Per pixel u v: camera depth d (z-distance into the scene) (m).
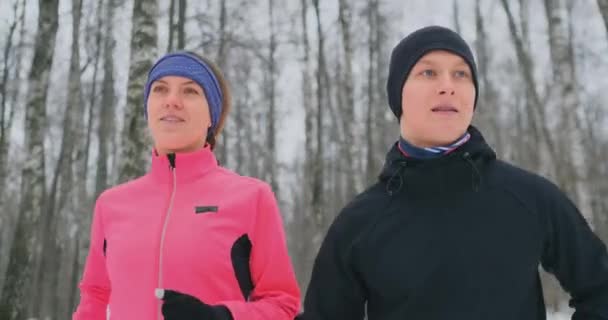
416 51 1.87
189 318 1.57
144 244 1.88
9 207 21.28
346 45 11.44
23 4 14.94
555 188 1.79
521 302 1.64
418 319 1.68
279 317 1.84
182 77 2.08
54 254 16.67
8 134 13.84
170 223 1.91
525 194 1.75
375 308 1.81
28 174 7.55
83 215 14.43
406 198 1.81
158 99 2.08
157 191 2.05
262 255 1.98
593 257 1.70
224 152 16.47
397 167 1.85
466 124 1.83
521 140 20.91
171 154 2.04
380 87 17.38
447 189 1.76
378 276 1.76
